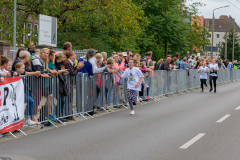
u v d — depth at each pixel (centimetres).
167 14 3253
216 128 904
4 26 2431
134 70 1157
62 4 2561
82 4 2556
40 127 913
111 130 884
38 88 908
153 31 3334
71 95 1031
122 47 2962
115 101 1293
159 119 1056
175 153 647
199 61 2384
